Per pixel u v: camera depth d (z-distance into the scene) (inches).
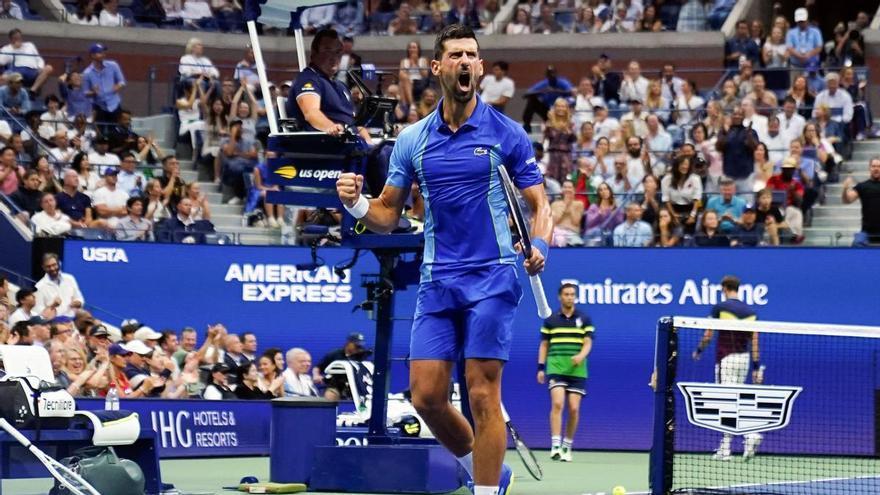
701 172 995.3
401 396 757.9
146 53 1336.1
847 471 713.6
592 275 925.8
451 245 362.3
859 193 935.0
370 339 938.7
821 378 872.9
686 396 491.2
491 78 1250.0
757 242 945.5
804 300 898.7
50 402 508.4
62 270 910.4
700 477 631.2
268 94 557.3
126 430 522.3
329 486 560.4
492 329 355.6
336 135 531.8
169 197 1013.2
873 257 891.4
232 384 834.8
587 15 1352.1
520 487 626.5
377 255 563.5
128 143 1089.4
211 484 611.2
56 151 1056.2
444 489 550.6
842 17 1515.7
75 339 758.5
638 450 915.4
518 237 357.4
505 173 345.7
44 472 540.7
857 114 1112.8
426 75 1200.2
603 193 989.8
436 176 362.3
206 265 936.9
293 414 570.3
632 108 1109.1
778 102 1154.0
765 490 575.2
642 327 919.7
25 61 1191.6
